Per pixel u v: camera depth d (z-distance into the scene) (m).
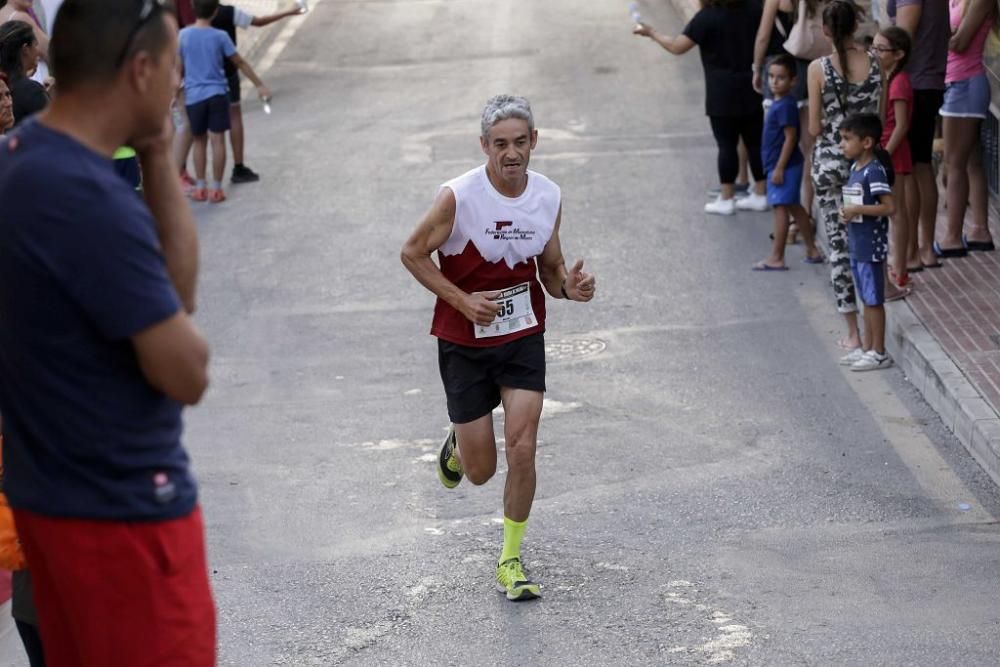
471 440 15.59
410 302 28.48
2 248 7.17
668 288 28.48
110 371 7.34
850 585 15.60
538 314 15.34
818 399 22.39
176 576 7.66
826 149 23.98
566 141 40.97
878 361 23.50
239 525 18.22
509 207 14.85
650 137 40.94
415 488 19.39
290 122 45.47
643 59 51.38
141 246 7.16
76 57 7.16
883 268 23.12
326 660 14.21
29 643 11.24
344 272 30.52
